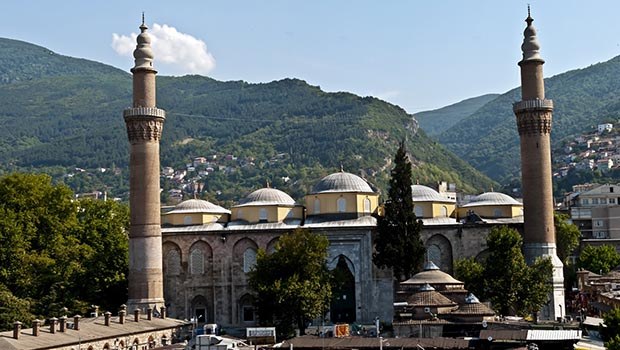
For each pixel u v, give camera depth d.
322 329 113.25
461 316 101.00
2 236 125.94
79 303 127.00
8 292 117.69
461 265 127.62
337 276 128.88
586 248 195.38
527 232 131.88
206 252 140.25
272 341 105.31
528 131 132.38
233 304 138.62
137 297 126.56
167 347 93.81
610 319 102.56
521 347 77.81
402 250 130.50
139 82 131.50
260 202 144.25
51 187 138.50
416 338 86.88
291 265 123.38
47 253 132.62
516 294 121.88
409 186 133.00
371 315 134.88
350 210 142.12
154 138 130.00
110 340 97.38
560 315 129.25
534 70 134.12
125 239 141.25
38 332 90.88
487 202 145.25
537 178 131.50
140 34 133.75
